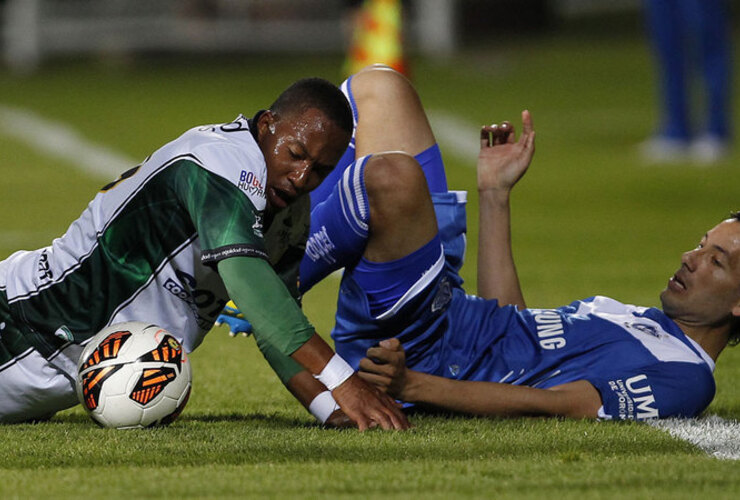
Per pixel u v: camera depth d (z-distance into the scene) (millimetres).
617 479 11312
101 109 72500
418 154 16891
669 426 14086
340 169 16891
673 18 58969
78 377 13984
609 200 50000
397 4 53750
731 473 11594
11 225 42938
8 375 14406
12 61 86250
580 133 66062
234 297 12875
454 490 10867
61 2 87125
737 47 79625
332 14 89375
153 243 13820
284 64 85250
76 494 10727
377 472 11578
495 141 17500
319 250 14992
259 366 20219
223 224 12953
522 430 13680
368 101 16984
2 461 12250
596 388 14516
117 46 85938
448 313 15336
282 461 12172
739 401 16938
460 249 16281
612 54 85688
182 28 87625
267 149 13398
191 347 14711
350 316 15102
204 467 11875
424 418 14531
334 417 14070
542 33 93000
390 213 14328
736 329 15297
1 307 14312
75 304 14141
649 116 69812
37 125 68938
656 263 35500
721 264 14953
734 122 64812
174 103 73688
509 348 15227
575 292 29688
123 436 13422
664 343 14961
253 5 88688
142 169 13797
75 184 54438
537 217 46281
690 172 55156
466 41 91312
